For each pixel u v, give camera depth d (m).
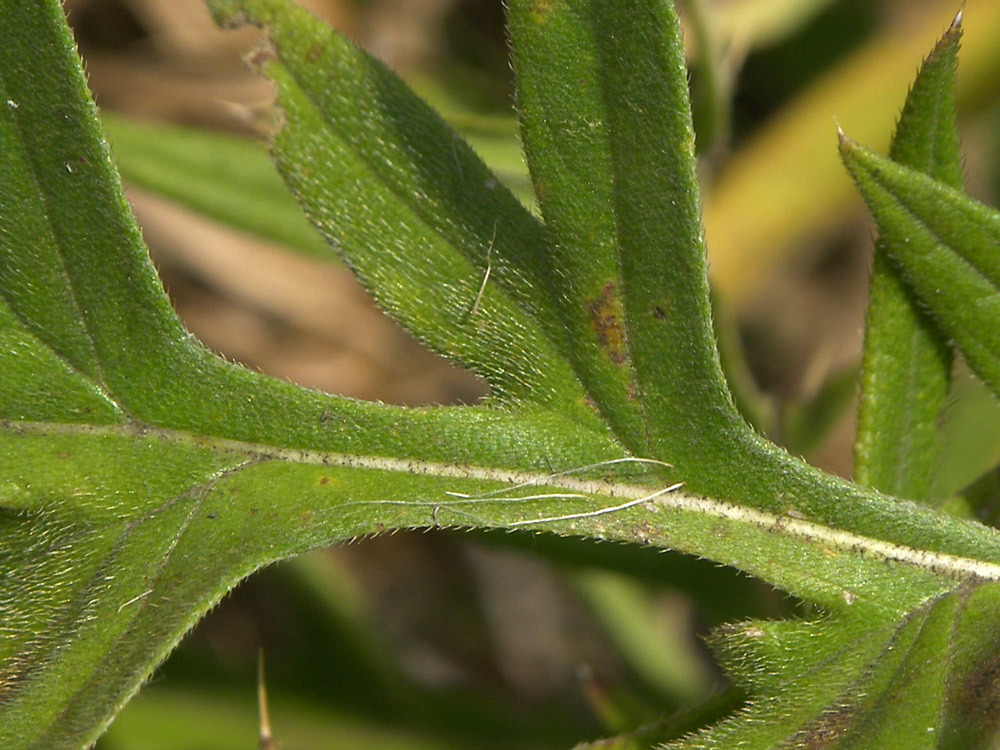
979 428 0.19
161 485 0.15
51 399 0.15
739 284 0.21
